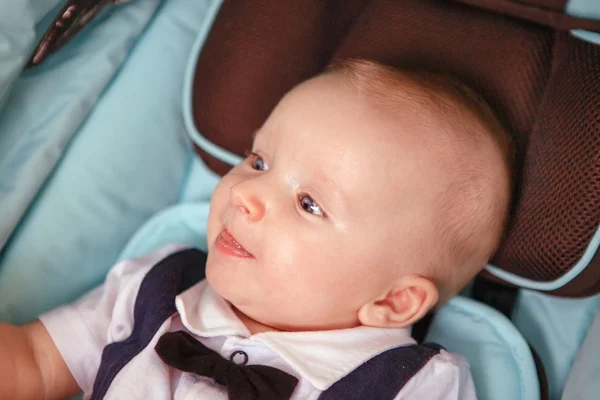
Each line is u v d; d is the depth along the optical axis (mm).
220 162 1175
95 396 969
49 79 1089
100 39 1146
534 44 1024
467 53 1042
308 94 963
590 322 1079
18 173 1040
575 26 1002
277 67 1114
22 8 961
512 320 1122
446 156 946
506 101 1025
